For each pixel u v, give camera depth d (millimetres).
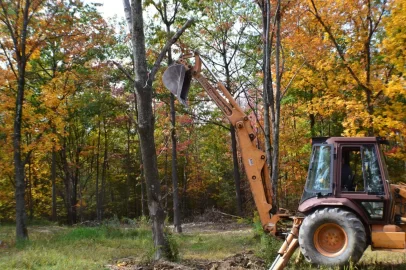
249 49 24453
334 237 8078
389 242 8000
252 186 9375
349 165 8727
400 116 12414
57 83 19578
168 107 24500
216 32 24047
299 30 14469
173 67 9469
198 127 32625
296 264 8383
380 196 8164
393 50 12156
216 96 9672
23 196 14836
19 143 14969
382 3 13406
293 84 17375
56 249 11227
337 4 13539
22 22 14906
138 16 9180
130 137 35781
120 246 12359
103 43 19703
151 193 9172
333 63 14797
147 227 18000
